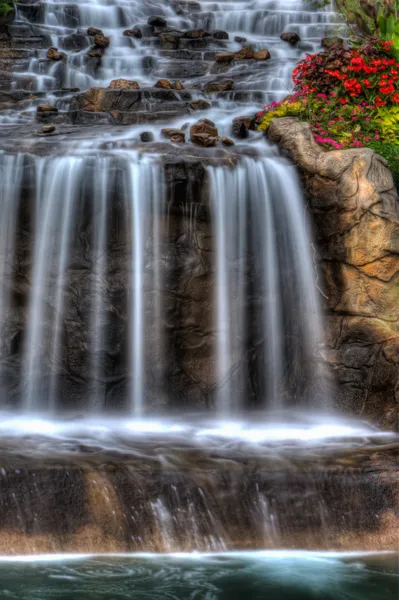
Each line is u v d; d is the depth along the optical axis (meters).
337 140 10.70
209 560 6.35
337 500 6.81
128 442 7.77
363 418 8.93
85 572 6.04
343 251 9.27
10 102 12.66
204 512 6.59
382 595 5.84
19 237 9.17
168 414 9.31
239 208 9.46
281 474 6.85
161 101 12.12
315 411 9.30
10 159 9.13
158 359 9.38
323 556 6.52
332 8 15.52
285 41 14.59
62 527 6.37
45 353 9.27
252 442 7.94
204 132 10.66
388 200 9.23
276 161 9.72
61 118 11.72
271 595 5.79
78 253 9.24
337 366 9.23
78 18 14.95
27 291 9.24
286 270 9.55
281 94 12.51
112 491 6.53
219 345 9.52
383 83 11.32
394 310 9.09
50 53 13.62
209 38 14.73
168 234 9.33
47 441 7.68
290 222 9.55
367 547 6.68
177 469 6.78
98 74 13.81
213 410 9.47
